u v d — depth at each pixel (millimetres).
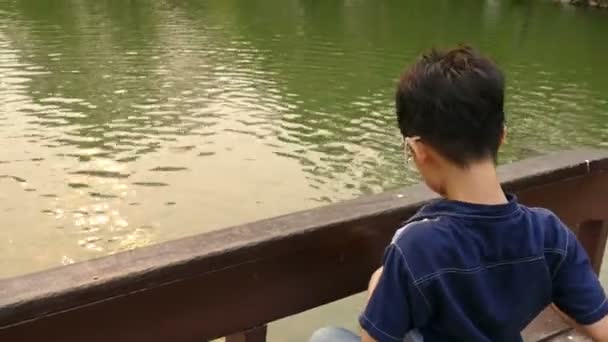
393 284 1335
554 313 2410
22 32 24328
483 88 1304
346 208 1876
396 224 1918
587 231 2627
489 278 1334
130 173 12867
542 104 17625
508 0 35500
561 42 25688
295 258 1758
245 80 19234
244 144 14445
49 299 1383
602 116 16750
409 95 1354
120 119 15680
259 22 28047
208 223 11148
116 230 10797
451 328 1342
